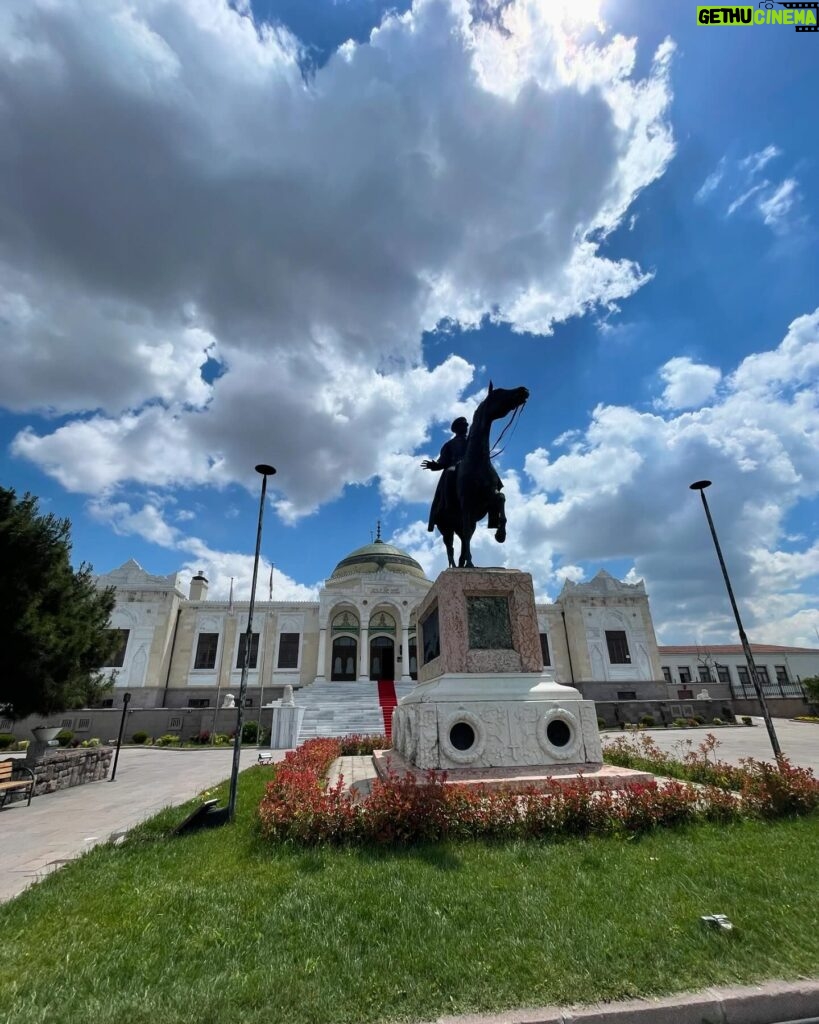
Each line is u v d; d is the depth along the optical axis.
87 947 3.36
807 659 48.12
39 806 9.44
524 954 3.15
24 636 11.52
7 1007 2.74
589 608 41.53
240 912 3.83
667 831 5.63
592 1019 2.67
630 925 3.48
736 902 3.81
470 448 9.47
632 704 32.53
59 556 12.78
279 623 38.97
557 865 4.67
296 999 2.76
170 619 37.19
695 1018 2.73
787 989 2.85
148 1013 2.65
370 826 5.45
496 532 9.64
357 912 3.76
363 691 33.97
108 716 27.81
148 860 5.29
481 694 7.69
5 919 3.88
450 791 5.86
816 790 6.53
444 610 8.43
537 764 7.38
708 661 47.41
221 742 25.55
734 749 17.22
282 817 5.71
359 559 47.75
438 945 3.27
